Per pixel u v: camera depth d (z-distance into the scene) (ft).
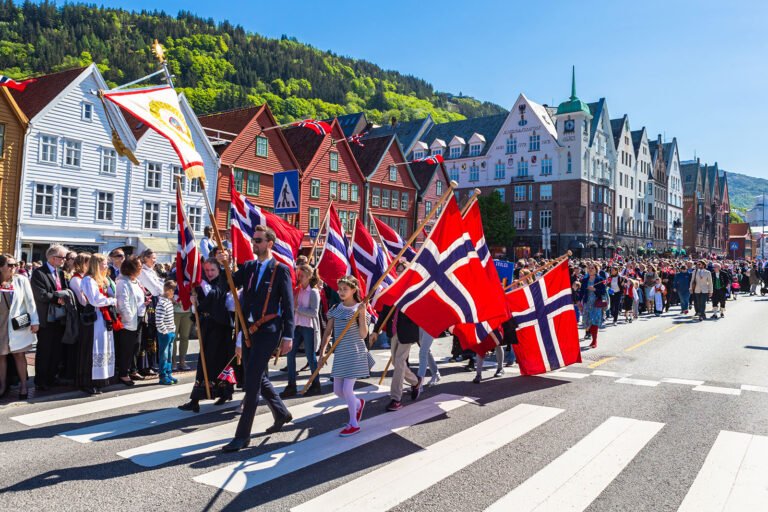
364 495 14.76
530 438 19.92
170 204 106.52
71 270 29.09
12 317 24.20
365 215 153.79
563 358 32.24
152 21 515.09
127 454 17.67
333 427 20.98
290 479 15.80
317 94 500.74
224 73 452.35
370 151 163.94
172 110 22.67
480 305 25.34
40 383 26.55
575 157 206.90
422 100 618.85
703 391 27.66
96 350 25.71
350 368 19.99
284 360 36.42
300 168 134.21
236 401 24.73
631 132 270.87
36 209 88.07
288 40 634.43
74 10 478.18
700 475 16.60
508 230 204.95
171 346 29.91
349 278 20.79
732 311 77.20
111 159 97.76
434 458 17.70
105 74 372.17
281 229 33.76
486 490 15.26
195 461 17.12
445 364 36.06
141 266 29.43
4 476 15.72
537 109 220.64
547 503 14.51
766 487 15.76
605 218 223.30
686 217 343.05
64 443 18.71
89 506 13.84
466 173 233.76
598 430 20.95
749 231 442.91
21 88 41.93
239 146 117.60
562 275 33.17
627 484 15.84
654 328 56.29
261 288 18.97
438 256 24.59
